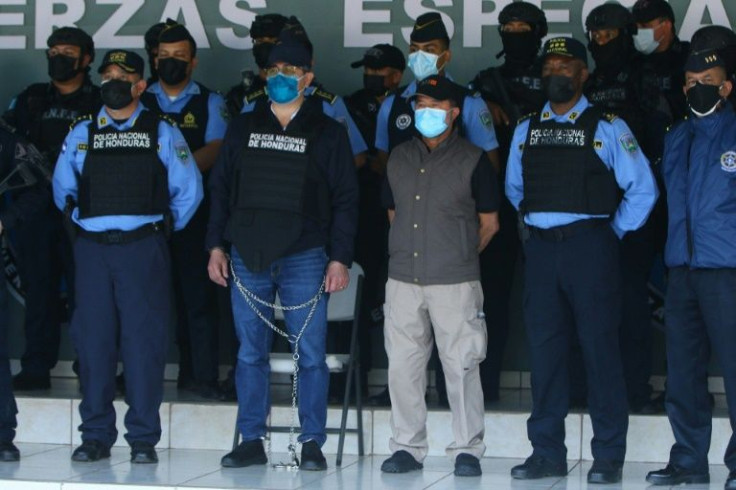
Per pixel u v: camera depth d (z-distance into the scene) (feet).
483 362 26.22
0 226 23.68
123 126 23.38
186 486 21.22
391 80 27.40
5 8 30.19
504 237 26.07
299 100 23.04
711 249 21.40
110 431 23.77
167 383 29.50
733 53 21.90
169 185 23.50
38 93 27.48
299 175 22.62
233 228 22.68
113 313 23.38
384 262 28.63
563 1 28.73
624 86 24.86
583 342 22.25
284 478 22.06
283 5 29.71
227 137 23.20
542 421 22.61
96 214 23.03
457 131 23.31
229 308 29.45
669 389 22.20
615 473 22.00
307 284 22.84
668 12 25.25
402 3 29.32
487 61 29.04
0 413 23.58
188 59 26.40
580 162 22.02
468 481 21.99
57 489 21.43
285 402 25.90
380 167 25.64
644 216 22.09
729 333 21.42
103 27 30.01
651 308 28.35
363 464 23.53
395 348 22.89
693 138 21.90
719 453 23.88
